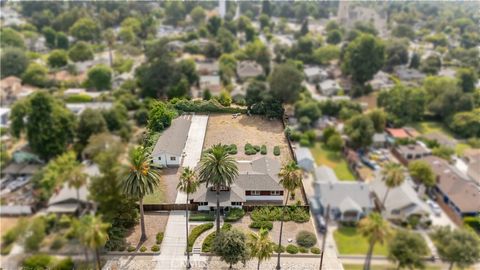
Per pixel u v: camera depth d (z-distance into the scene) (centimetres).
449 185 4891
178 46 19112
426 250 3322
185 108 9744
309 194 6306
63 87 13738
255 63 16262
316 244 5556
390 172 4534
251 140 8412
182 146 7688
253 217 6147
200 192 6331
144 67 13988
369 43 14800
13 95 12325
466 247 3256
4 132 8888
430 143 7881
